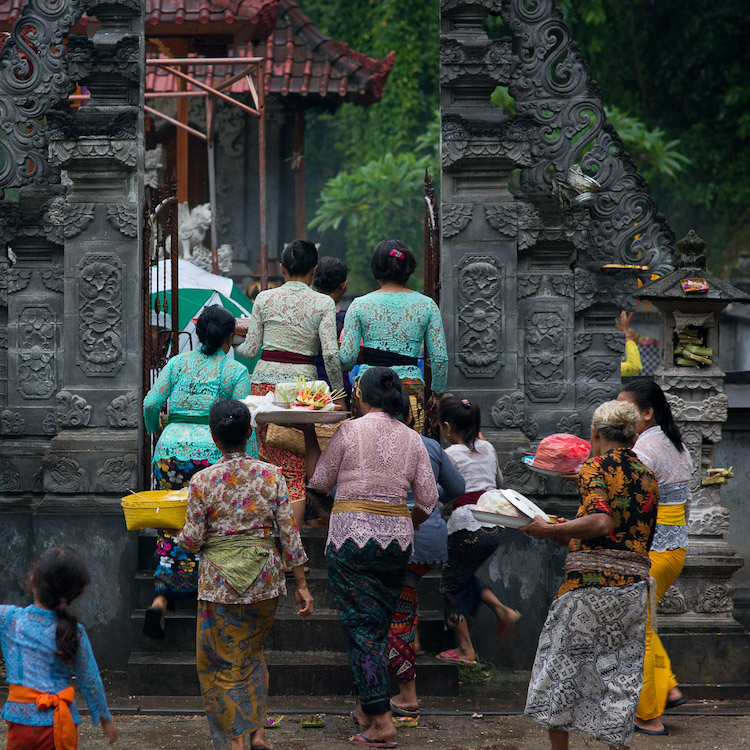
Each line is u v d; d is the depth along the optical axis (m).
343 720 15.19
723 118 61.97
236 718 12.88
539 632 18.30
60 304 18.69
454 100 18.84
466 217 18.62
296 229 49.22
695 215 62.84
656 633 15.22
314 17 71.19
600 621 12.30
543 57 18.86
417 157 63.38
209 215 38.12
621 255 19.05
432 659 16.73
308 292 17.34
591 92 18.88
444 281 18.75
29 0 18.56
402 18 64.81
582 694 12.34
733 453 19.02
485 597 16.56
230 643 13.02
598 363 18.95
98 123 18.16
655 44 63.81
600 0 60.94
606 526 12.19
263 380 17.28
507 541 18.36
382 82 47.69
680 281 17.28
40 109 18.61
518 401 18.61
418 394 17.22
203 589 13.02
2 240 18.44
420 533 15.41
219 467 13.18
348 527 13.91
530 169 18.98
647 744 14.33
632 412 12.91
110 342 18.44
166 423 17.48
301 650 16.88
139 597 17.56
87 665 10.77
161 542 15.62
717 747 14.20
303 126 48.84
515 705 16.11
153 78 42.59
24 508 18.52
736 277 53.25
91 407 18.44
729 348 43.25
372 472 13.99
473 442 16.97
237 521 13.06
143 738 14.40
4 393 18.80
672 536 15.37
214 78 45.59
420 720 15.32
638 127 54.19
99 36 18.44
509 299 18.69
